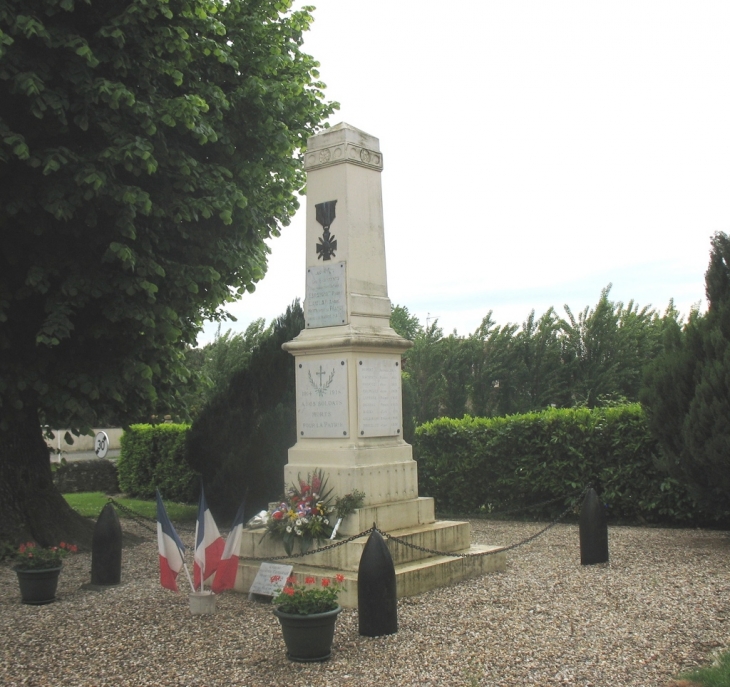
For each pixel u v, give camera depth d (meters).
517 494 15.92
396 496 9.56
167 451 21.19
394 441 9.83
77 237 11.83
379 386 9.68
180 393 15.18
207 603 8.09
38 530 12.82
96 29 11.59
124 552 12.59
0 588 10.02
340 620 7.60
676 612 7.63
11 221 11.64
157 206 11.98
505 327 26.22
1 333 11.64
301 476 9.53
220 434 15.12
